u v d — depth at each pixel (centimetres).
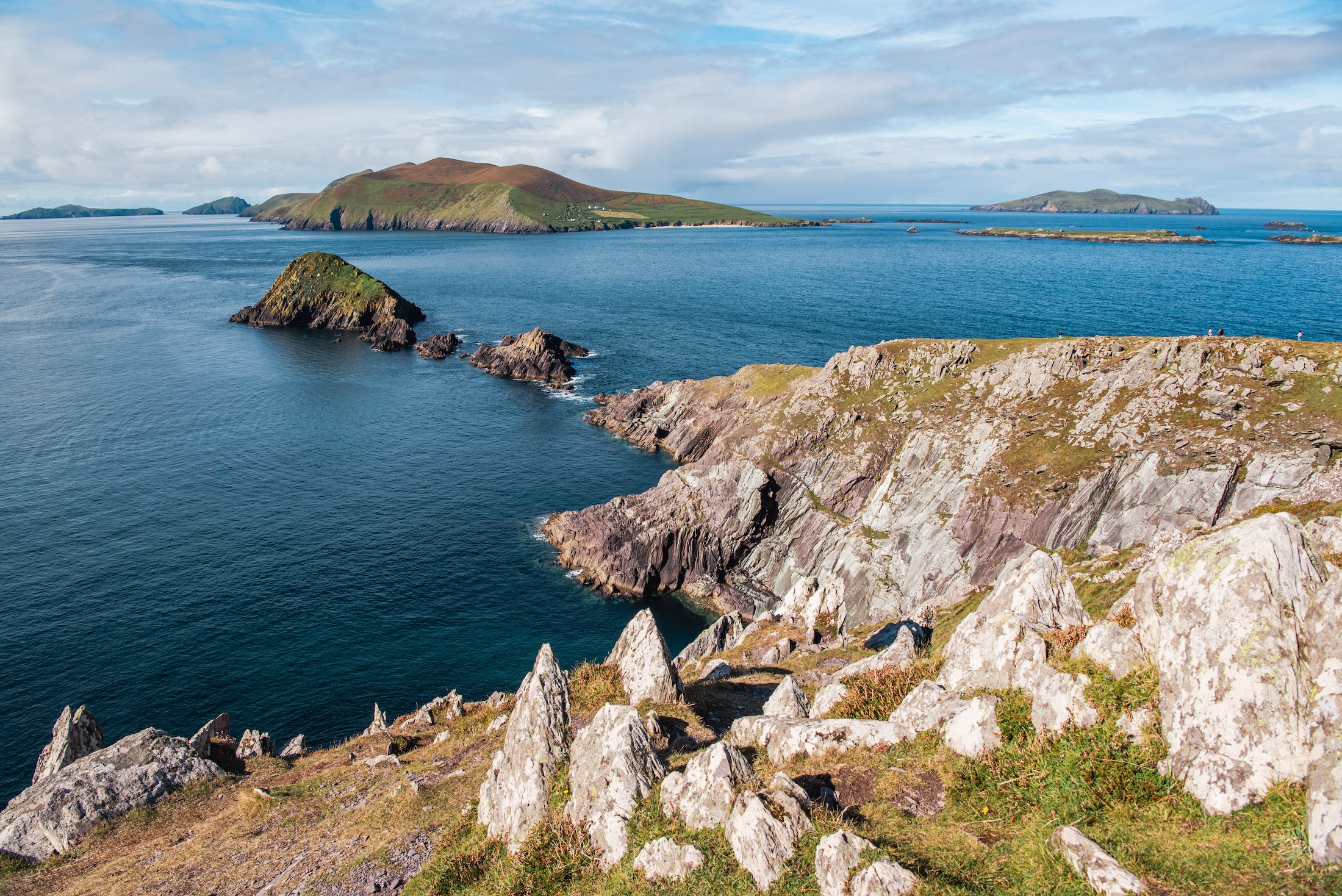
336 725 5266
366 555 7675
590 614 7131
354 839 2561
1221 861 1204
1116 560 3662
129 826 3017
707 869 1554
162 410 12031
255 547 7662
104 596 6606
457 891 1941
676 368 15300
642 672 2798
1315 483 3622
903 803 1661
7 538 7550
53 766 3544
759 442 9038
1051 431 7362
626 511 8338
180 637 6122
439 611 6869
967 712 1812
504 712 3656
